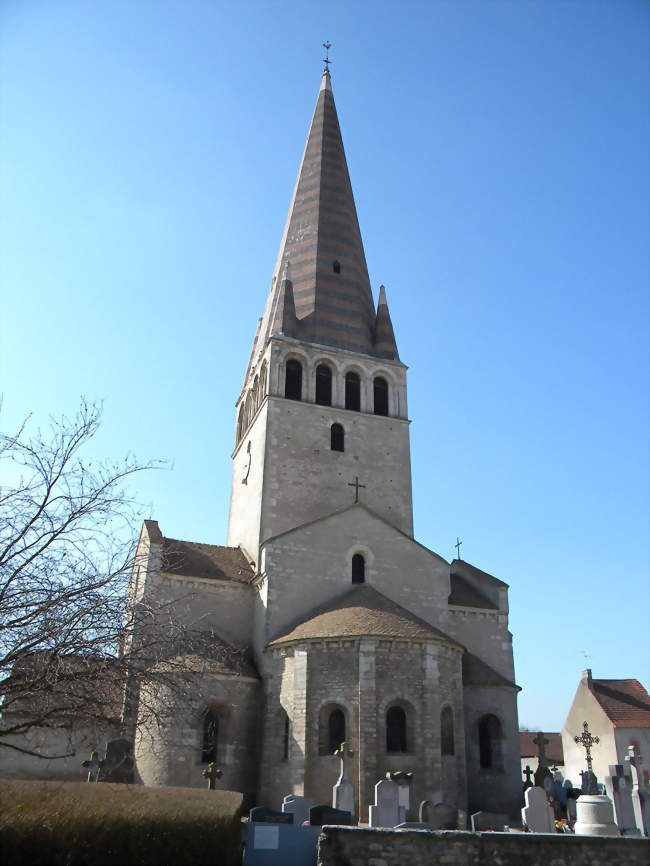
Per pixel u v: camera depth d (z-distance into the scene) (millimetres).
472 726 32312
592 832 17984
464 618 37125
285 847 18219
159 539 34812
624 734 50188
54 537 15305
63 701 14578
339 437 41188
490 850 15258
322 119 53562
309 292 44938
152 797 16281
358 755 26188
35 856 12242
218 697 29578
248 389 45500
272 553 33812
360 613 29922
